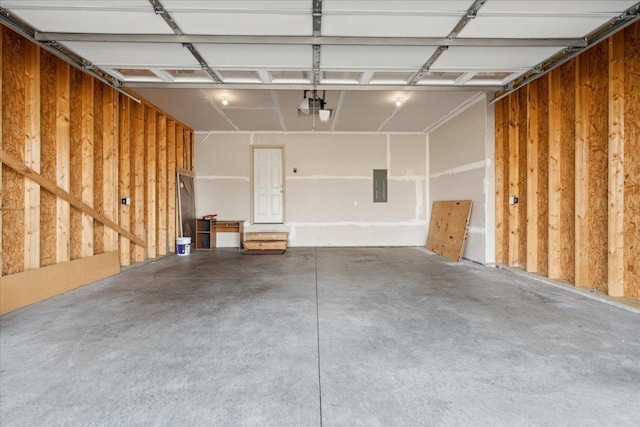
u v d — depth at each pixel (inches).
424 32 114.0
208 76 153.3
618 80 125.7
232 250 279.0
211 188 298.7
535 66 141.7
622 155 127.2
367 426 58.6
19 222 128.2
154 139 229.1
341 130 295.4
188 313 117.5
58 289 141.5
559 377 74.4
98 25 109.4
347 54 129.1
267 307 124.5
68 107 151.3
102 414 61.6
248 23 108.3
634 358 83.2
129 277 174.7
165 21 106.8
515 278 173.0
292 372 76.9
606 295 131.9
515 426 58.4
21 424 58.7
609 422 59.4
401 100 212.1
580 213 145.1
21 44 129.6
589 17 103.9
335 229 301.7
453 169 250.5
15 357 83.5
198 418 60.6
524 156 186.9
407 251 273.6
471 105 221.6
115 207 185.5
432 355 85.3
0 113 116.2
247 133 298.7
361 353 86.5
